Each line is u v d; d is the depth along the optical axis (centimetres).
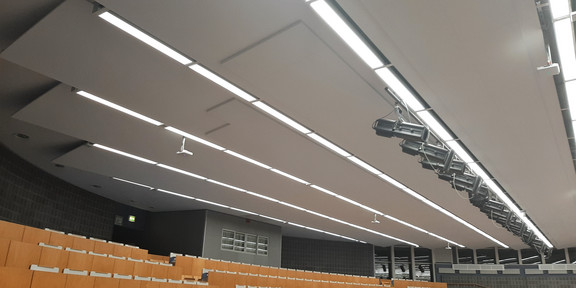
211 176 1265
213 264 1397
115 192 1540
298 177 1250
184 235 1797
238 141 975
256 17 557
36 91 799
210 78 706
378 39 591
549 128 855
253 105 802
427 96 727
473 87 701
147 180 1323
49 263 714
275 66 664
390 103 777
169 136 963
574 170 1107
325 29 580
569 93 728
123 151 1037
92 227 1538
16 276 510
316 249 2586
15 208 1152
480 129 854
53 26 579
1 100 841
